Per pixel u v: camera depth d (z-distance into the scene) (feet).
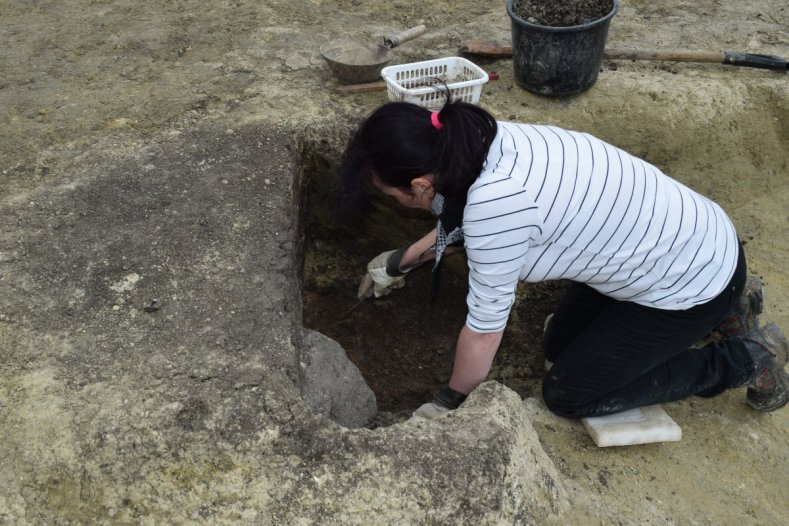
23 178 9.23
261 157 9.62
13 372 6.75
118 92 11.07
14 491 5.91
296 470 6.14
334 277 11.19
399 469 6.17
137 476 6.06
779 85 11.60
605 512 6.90
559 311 8.48
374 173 5.69
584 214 5.81
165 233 8.34
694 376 7.55
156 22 13.21
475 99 10.36
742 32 12.98
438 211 6.09
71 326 7.20
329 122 10.35
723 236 6.58
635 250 6.13
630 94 11.26
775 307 10.05
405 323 10.80
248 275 7.85
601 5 10.86
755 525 7.25
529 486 6.41
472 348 6.46
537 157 5.66
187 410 6.43
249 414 6.43
